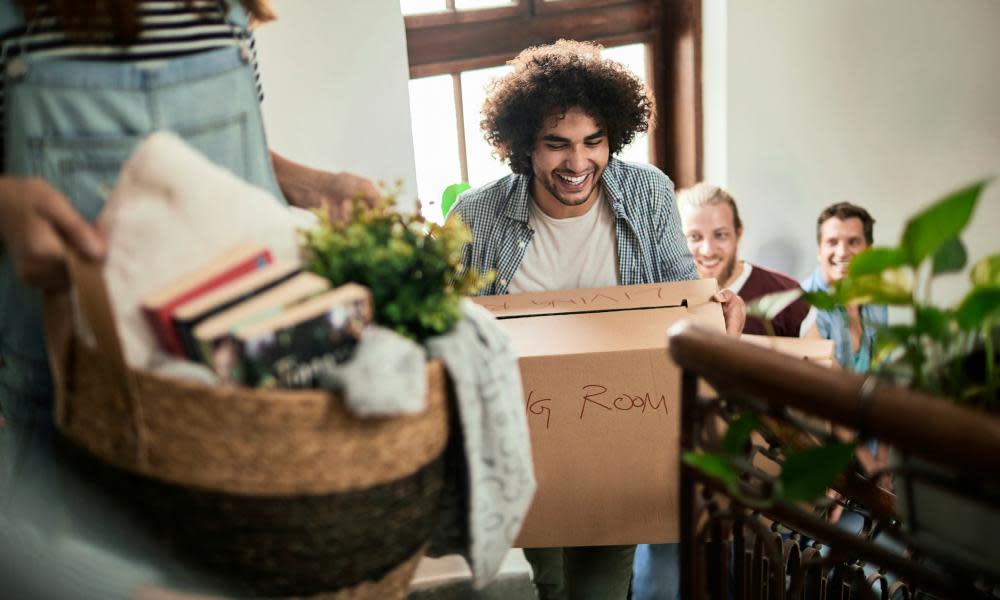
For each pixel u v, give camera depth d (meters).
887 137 2.40
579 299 1.42
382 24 1.85
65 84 0.83
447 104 2.24
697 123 2.38
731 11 2.20
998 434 0.56
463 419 0.79
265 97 1.81
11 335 0.93
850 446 0.70
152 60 0.85
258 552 0.73
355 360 0.69
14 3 0.81
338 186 1.09
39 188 0.69
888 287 0.78
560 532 1.30
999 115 2.39
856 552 0.80
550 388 1.22
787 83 2.30
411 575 0.85
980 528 0.76
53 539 0.82
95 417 0.74
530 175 1.71
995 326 0.82
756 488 0.82
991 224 2.53
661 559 1.88
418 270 0.82
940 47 2.31
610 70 1.62
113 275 0.70
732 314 1.49
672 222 1.75
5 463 0.93
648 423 1.24
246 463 0.69
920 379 0.80
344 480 0.71
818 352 1.43
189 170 0.73
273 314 0.72
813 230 2.48
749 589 1.25
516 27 2.23
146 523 0.76
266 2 1.00
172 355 0.72
